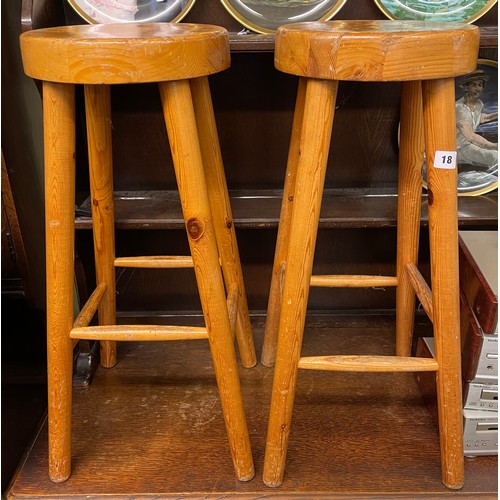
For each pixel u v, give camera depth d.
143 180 1.46
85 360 1.37
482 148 1.38
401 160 1.23
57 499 1.07
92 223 1.28
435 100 0.89
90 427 1.23
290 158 1.22
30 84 1.33
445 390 1.03
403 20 1.16
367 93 1.37
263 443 1.19
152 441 1.20
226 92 1.38
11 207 1.15
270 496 1.07
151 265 1.31
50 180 0.96
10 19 1.24
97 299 1.24
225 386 1.05
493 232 1.30
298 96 1.17
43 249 1.40
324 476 1.11
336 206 1.36
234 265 1.29
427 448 1.17
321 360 1.02
